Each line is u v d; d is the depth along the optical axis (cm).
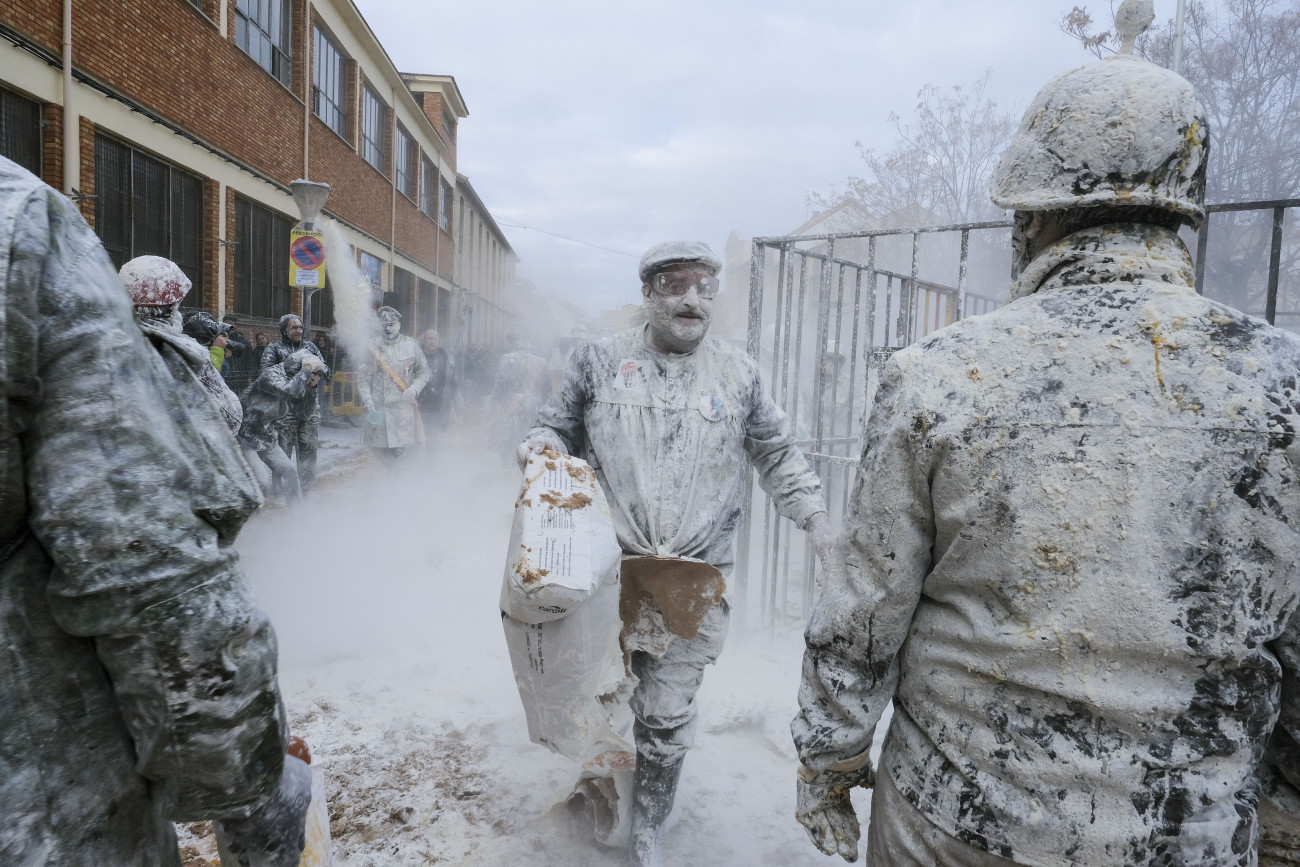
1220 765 117
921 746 136
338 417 1530
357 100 1973
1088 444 118
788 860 257
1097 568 117
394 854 253
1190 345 118
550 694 220
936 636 135
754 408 273
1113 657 117
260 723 109
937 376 130
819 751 148
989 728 125
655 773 247
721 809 283
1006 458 122
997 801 123
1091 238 127
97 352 98
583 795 270
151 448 100
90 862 99
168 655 98
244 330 1377
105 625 96
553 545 214
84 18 909
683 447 253
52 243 99
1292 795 132
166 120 1087
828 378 590
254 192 1410
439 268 3169
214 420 112
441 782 293
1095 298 124
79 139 909
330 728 331
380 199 2234
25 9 814
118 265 1030
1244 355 116
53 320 96
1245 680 116
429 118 3086
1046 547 119
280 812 130
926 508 134
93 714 101
